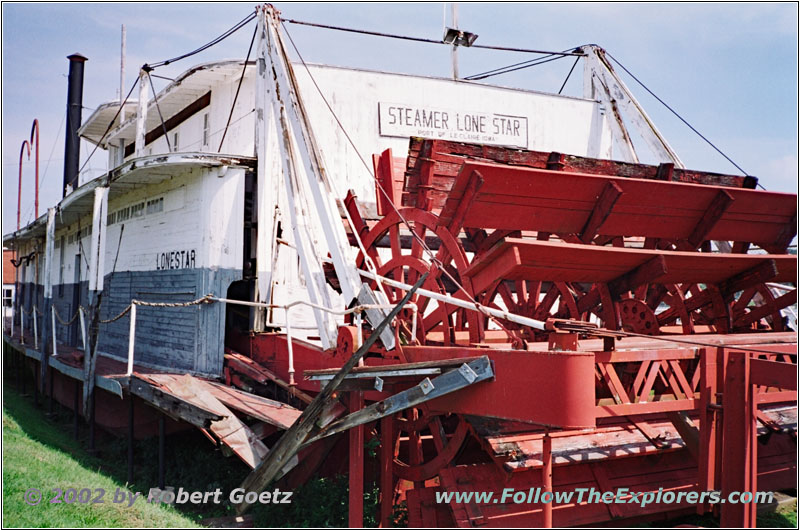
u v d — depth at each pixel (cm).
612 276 724
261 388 929
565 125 1234
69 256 1702
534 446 645
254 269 996
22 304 2309
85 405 1043
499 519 630
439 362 588
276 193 1004
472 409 580
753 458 612
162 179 1120
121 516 654
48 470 780
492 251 614
